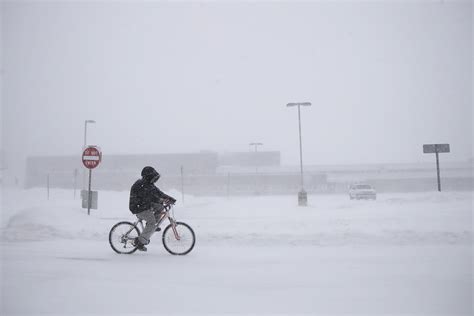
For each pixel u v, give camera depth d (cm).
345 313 437
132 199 755
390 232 902
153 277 589
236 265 666
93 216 1243
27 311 448
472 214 1253
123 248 781
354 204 1891
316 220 1160
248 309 452
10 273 614
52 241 912
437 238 856
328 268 638
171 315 434
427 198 1906
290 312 441
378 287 530
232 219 1310
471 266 641
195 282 562
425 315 431
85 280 574
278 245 852
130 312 444
